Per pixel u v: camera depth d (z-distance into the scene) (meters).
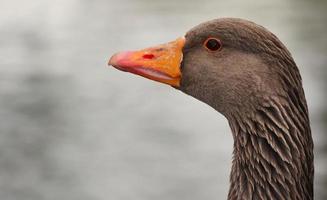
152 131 20.97
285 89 7.46
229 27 7.77
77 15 37.41
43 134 20.92
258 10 36.12
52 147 20.05
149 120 21.86
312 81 23.91
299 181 7.43
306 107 7.60
